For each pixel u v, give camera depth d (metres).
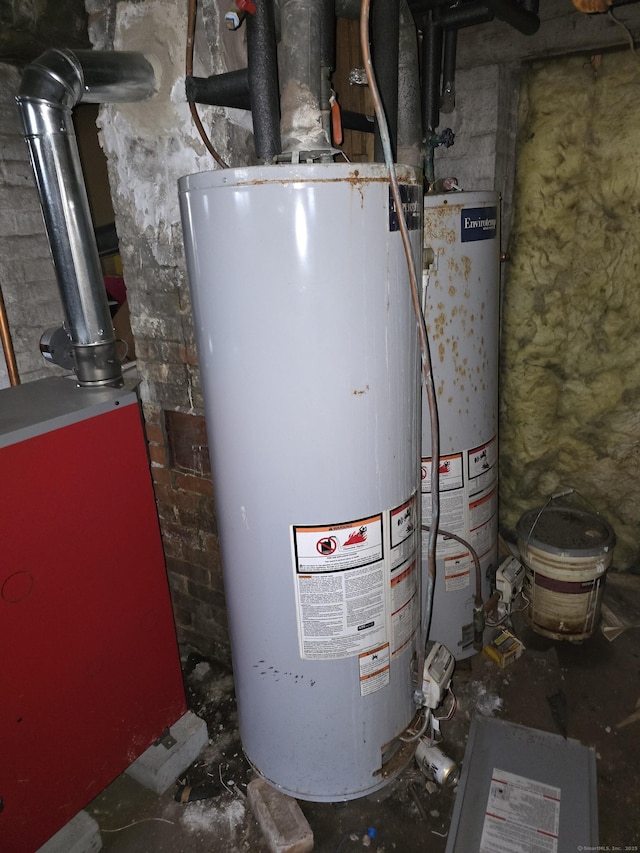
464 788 1.35
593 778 1.36
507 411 2.06
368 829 1.28
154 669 1.36
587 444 2.00
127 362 1.66
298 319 0.89
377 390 0.97
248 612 1.15
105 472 1.15
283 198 0.83
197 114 1.10
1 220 1.81
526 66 1.70
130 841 1.27
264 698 1.21
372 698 1.19
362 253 0.88
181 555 1.70
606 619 1.88
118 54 1.13
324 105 0.94
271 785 1.31
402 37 1.17
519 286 1.89
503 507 2.19
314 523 1.02
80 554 1.13
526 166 1.78
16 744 1.09
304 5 0.88
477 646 1.62
